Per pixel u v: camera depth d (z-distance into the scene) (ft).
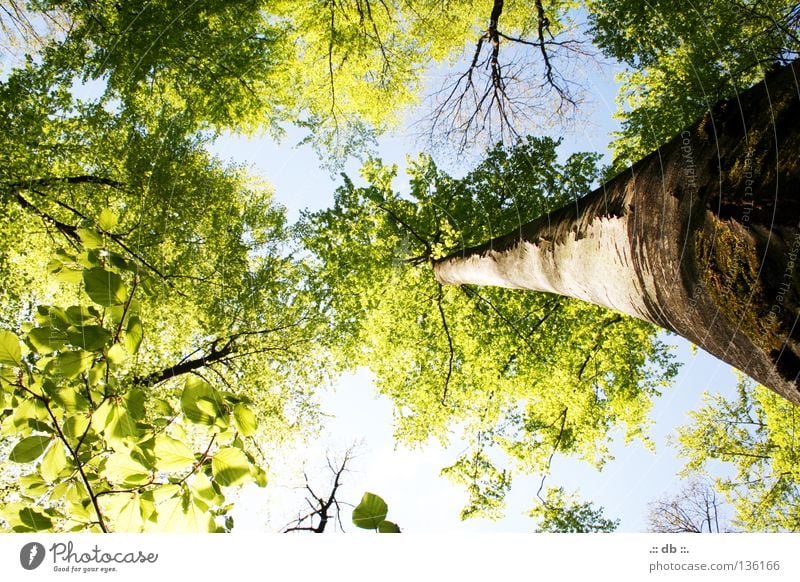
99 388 6.79
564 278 10.16
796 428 27.68
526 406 32.86
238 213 31.94
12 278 23.95
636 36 22.53
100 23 22.68
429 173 29.96
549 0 27.99
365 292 30.45
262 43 29.86
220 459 5.50
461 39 30.45
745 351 5.29
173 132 27.14
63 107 22.99
